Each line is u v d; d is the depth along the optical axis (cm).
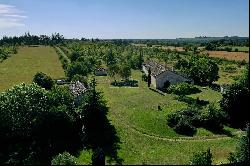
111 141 5528
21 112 5075
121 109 7500
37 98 5238
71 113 5731
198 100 7950
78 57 15512
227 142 5622
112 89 9875
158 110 7250
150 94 9150
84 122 5844
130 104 7962
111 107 7681
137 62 15125
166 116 6638
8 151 4925
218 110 6762
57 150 5009
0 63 17212
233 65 14812
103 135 5753
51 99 5534
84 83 9675
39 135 5203
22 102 5094
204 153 3784
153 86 10425
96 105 5972
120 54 18538
